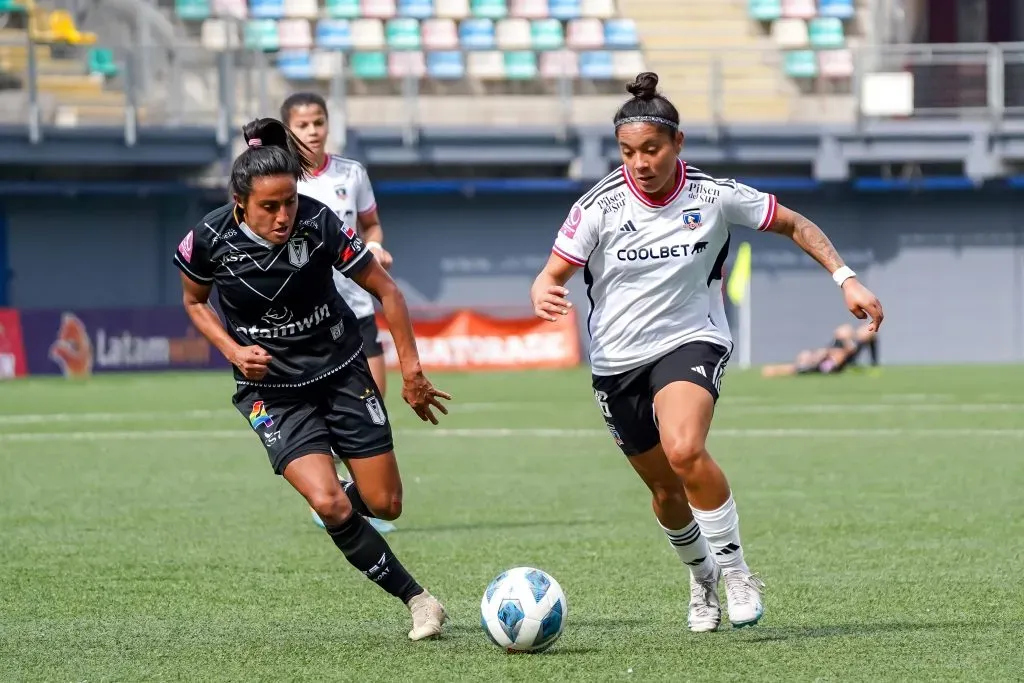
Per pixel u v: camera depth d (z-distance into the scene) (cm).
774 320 9156
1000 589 2084
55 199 8481
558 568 2306
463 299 9062
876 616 1892
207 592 2120
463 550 2491
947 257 9219
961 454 4025
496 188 8788
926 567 2281
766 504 3047
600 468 3791
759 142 8700
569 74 8794
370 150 8550
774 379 7431
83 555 2467
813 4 9631
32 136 7781
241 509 3056
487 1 9462
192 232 1722
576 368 8450
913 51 8831
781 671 1562
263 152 1630
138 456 4128
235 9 9106
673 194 1733
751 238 9131
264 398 1773
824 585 2128
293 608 1992
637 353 1766
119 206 8581
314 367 1752
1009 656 1633
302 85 8581
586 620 1888
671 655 1653
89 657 1681
